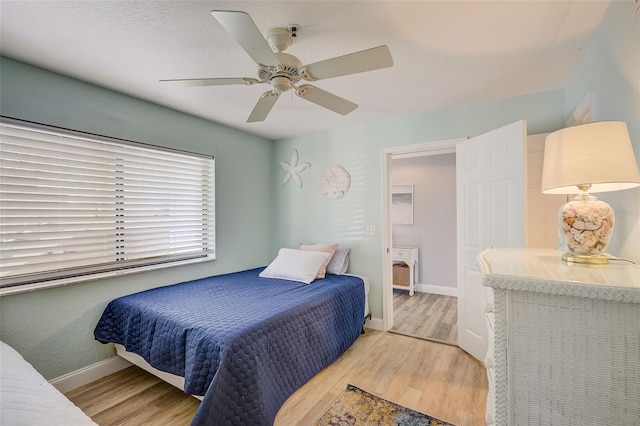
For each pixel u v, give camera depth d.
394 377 2.26
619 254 1.36
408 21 1.54
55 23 1.53
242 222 3.59
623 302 0.76
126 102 2.45
